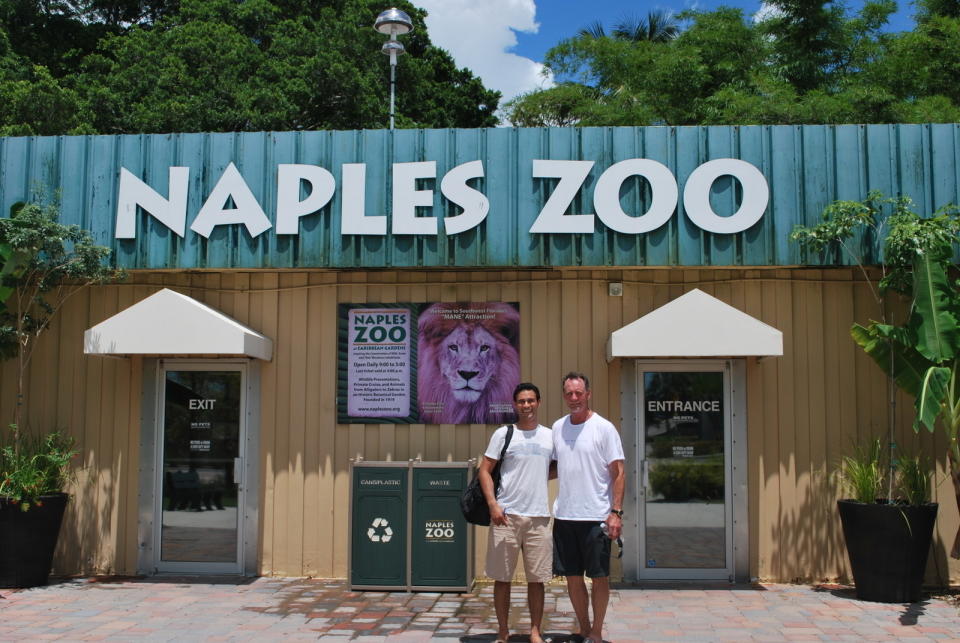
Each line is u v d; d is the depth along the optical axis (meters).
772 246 8.84
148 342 8.40
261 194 9.22
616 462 6.20
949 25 24.19
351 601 7.84
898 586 7.76
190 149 9.33
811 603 7.75
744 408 8.86
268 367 9.23
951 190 8.86
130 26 28.98
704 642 6.46
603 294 9.09
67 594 8.11
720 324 8.07
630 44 30.06
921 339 7.93
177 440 9.22
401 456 9.01
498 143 9.09
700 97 26.20
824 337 8.96
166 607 7.58
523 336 9.09
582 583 6.21
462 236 9.02
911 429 8.83
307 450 9.10
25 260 8.52
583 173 8.95
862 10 26.66
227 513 9.09
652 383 8.95
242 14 25.48
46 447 8.80
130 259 9.27
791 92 23.53
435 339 9.12
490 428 8.98
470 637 6.61
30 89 20.64
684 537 8.77
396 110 26.69
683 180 8.97
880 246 8.77
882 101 21.89
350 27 25.42
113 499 9.17
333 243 9.09
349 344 9.17
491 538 6.33
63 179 9.43
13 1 25.88
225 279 9.39
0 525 8.36
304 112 24.50
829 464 8.81
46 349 9.41
